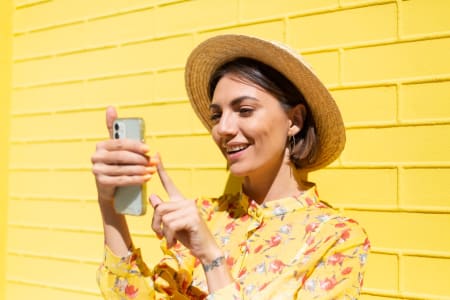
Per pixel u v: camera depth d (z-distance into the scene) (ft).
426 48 6.15
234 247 5.43
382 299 6.28
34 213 9.64
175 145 8.00
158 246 8.12
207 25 7.74
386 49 6.37
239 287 4.53
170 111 8.06
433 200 6.06
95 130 8.89
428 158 6.10
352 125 6.55
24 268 9.72
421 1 6.18
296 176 5.65
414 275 6.13
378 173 6.38
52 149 9.43
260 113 5.18
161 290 5.44
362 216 6.45
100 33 8.86
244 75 5.20
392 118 6.32
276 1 7.15
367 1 6.49
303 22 6.93
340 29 6.67
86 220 8.97
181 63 7.98
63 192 9.27
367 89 6.48
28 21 9.78
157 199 4.69
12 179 9.96
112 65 8.70
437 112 6.07
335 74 6.68
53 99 9.43
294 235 5.11
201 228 4.52
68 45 9.25
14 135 9.93
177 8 8.03
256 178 5.55
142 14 8.39
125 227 5.32
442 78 6.05
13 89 9.93
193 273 5.66
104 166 4.68
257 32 7.30
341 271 4.76
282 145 5.35
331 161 5.97
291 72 5.21
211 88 5.68
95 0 8.92
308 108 5.56
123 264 5.19
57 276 9.29
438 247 6.01
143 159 4.60
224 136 5.25
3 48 9.93
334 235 4.89
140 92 8.38
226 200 6.02
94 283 8.83
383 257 6.31
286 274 4.66
